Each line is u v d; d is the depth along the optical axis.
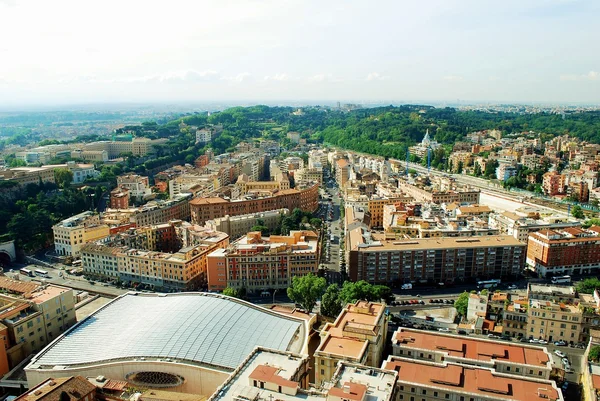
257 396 152.75
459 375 195.62
